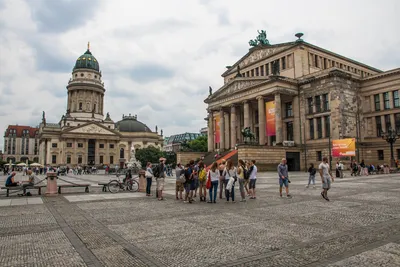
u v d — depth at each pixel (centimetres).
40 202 2031
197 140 15025
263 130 6912
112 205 1873
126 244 1007
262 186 2969
